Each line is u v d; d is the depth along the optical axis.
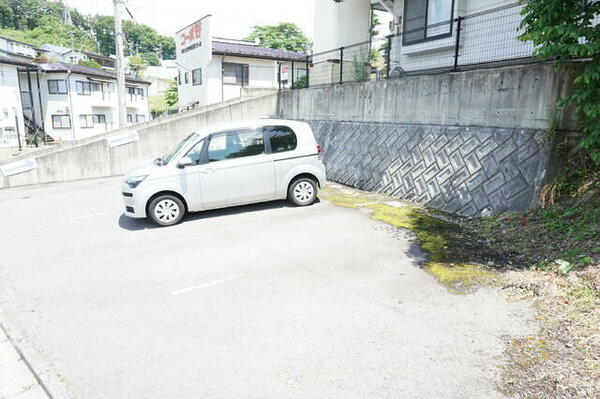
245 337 3.36
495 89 6.72
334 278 4.46
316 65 14.25
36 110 32.47
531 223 5.45
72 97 32.19
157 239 6.11
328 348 3.16
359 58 12.52
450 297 3.91
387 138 9.05
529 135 6.16
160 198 6.65
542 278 4.06
